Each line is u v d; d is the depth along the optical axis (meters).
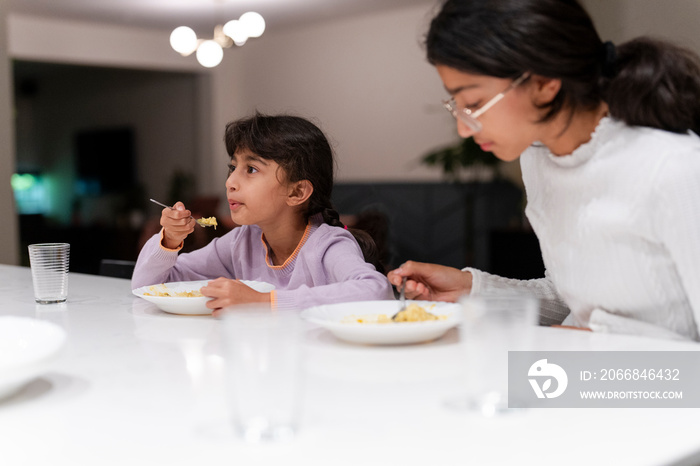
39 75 10.65
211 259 1.84
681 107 1.12
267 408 0.70
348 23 7.62
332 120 7.88
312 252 1.62
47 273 1.54
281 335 0.68
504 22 1.05
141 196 9.85
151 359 1.02
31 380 0.90
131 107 9.91
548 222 1.33
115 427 0.74
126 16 7.18
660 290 1.16
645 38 1.17
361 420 0.75
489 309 0.78
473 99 1.11
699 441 0.70
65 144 11.09
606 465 0.64
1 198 4.11
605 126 1.17
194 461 0.65
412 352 1.03
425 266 1.45
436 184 7.02
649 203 1.11
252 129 1.63
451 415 0.77
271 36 8.44
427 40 1.14
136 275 1.67
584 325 1.33
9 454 0.68
